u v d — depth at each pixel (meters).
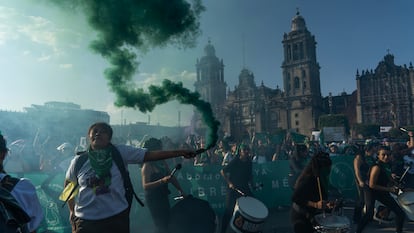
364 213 5.67
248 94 117.94
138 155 2.90
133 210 6.80
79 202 2.75
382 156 5.56
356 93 115.25
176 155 2.93
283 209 8.91
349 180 9.82
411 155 8.05
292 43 117.00
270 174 9.03
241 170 5.96
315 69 117.88
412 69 97.38
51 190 5.78
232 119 108.00
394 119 98.31
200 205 4.95
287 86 115.19
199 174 7.88
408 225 6.90
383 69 102.31
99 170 2.73
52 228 5.92
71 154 6.68
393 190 5.29
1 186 1.93
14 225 1.73
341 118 86.50
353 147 12.80
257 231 5.02
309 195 3.84
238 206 5.07
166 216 4.77
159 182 4.57
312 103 108.88
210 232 4.94
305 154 7.76
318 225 3.68
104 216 2.69
